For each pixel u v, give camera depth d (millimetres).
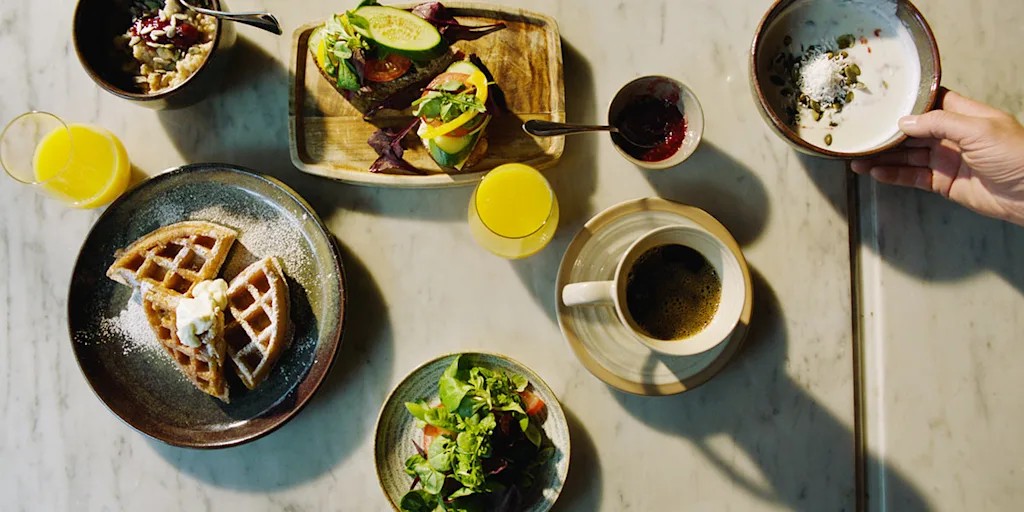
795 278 875
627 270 772
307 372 848
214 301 820
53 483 894
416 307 884
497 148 864
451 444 792
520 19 865
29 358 900
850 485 867
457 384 801
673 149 840
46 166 854
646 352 842
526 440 827
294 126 860
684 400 874
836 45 858
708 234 778
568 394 877
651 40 888
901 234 876
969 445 864
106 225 860
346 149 867
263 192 854
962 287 872
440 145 822
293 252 859
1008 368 864
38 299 903
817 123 861
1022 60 880
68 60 911
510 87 867
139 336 863
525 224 832
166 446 891
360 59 812
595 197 881
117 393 857
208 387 832
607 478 873
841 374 870
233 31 867
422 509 823
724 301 798
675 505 872
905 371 871
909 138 847
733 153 882
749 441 872
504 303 881
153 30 847
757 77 817
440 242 886
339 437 881
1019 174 785
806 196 879
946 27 885
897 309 874
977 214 872
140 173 902
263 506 883
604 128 815
